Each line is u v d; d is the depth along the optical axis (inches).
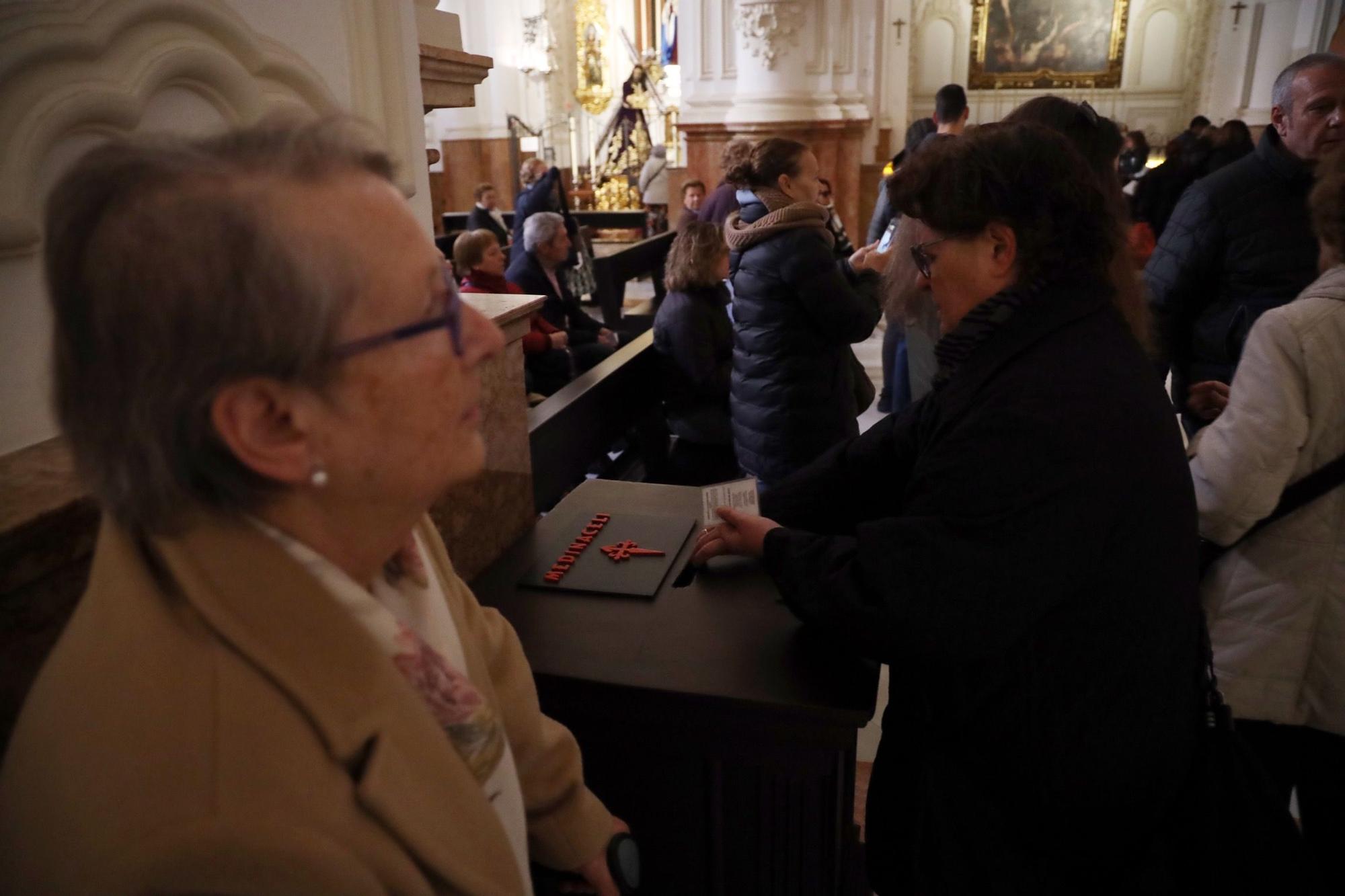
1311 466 53.6
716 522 54.5
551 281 186.9
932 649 38.5
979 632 38.0
